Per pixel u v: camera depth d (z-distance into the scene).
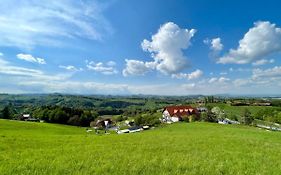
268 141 25.91
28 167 12.88
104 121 172.12
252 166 13.52
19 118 159.50
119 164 13.25
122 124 180.50
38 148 19.86
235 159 15.23
